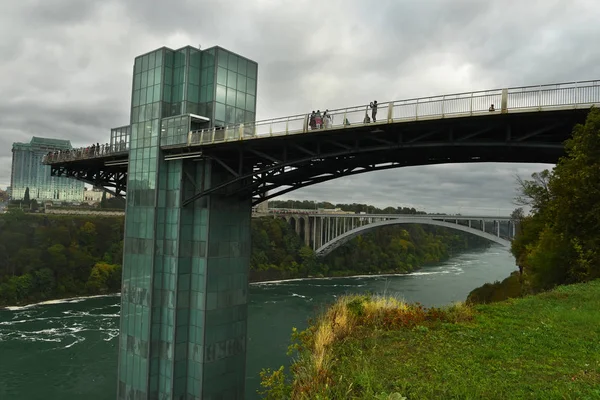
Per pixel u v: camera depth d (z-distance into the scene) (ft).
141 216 92.17
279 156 86.07
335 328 35.32
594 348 30.40
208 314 86.12
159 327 88.99
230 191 90.27
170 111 92.73
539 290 81.05
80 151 124.98
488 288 137.80
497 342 32.19
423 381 24.73
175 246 87.20
